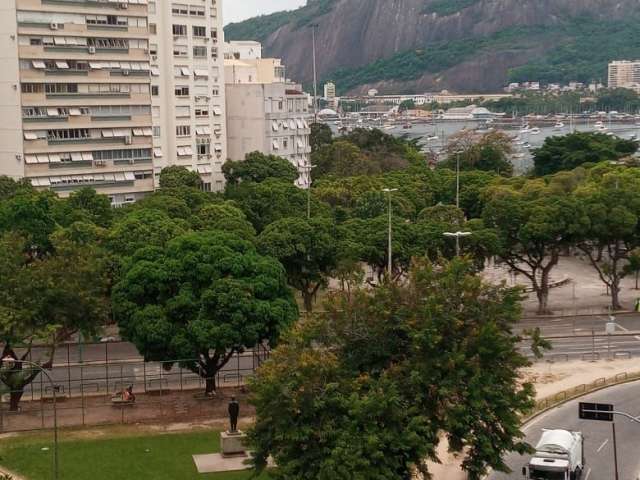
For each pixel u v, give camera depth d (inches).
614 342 4857.3
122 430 3474.4
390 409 2500.0
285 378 2566.4
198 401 3762.3
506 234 5482.3
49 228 5290.4
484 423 2659.9
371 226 5329.7
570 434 3048.7
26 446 3299.7
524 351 4621.1
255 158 7381.9
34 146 6574.8
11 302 3572.8
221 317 3570.4
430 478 2593.5
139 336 3622.0
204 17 7470.5
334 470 2401.6
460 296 2741.1
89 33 6761.8
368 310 2755.9
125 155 7017.7
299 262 5064.0
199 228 5457.7
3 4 6441.9
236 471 3088.1
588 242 6466.5
